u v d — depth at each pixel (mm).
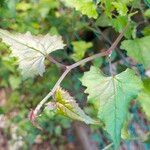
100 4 324
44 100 259
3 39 275
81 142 885
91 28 477
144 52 311
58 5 577
